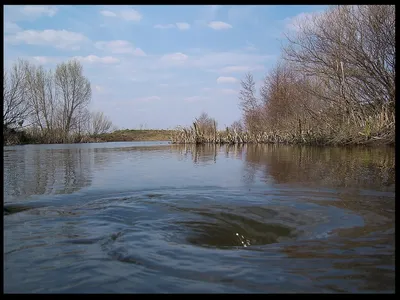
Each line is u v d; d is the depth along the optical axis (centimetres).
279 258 225
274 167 734
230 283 188
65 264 216
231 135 2444
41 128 3606
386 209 349
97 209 370
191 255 232
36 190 488
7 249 245
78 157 1160
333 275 197
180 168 759
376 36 1366
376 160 796
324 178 552
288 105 2147
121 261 220
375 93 1456
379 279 192
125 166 820
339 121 1631
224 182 542
